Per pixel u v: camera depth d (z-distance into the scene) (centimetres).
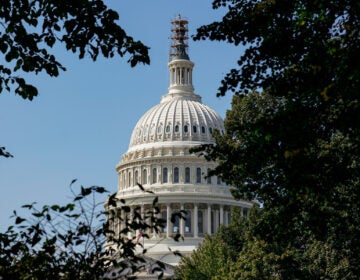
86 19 2491
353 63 2519
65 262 2089
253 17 3056
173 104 18962
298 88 2834
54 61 2598
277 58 3266
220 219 17612
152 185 17775
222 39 3384
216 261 9731
